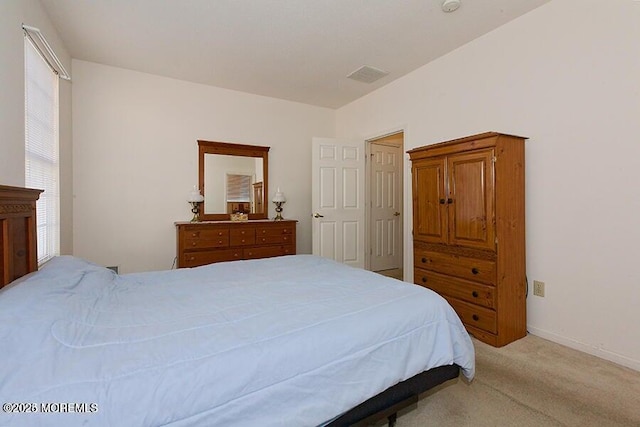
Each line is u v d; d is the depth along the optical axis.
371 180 4.73
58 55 2.75
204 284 1.74
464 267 2.56
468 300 2.53
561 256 2.34
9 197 1.39
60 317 1.01
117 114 3.46
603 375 1.90
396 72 3.62
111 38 2.84
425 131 3.46
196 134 3.90
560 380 1.85
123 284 1.71
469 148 2.51
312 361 1.08
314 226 4.25
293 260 2.42
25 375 0.78
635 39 1.97
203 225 3.51
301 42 2.94
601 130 2.12
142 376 0.84
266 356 1.00
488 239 2.38
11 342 0.83
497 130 2.75
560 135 2.33
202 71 3.57
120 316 1.22
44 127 2.42
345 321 1.24
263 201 4.33
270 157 4.43
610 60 2.08
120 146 3.49
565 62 2.30
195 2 2.34
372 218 4.77
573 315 2.27
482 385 1.82
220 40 2.89
